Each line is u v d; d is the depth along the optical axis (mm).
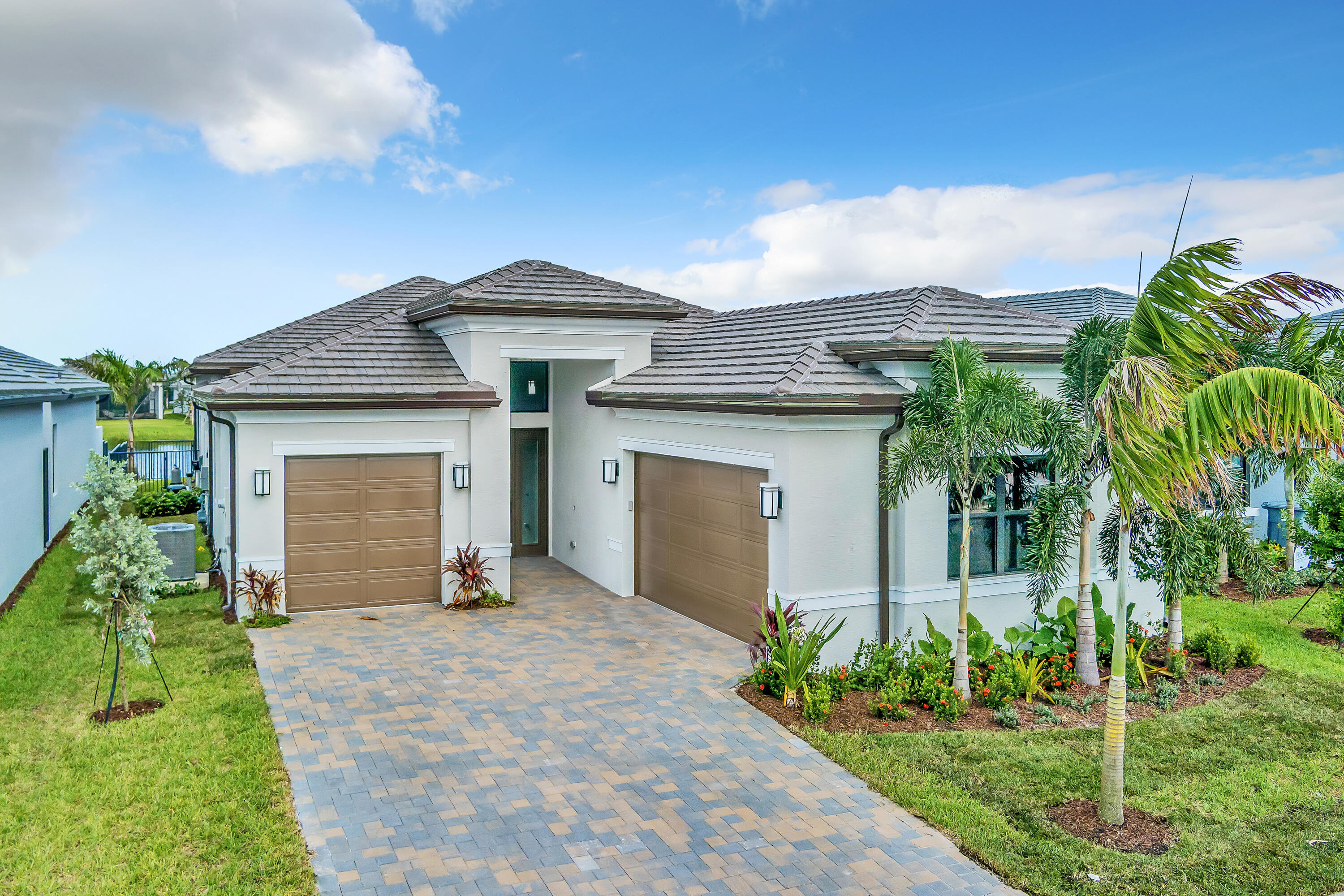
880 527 12031
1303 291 7281
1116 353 9945
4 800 7762
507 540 15750
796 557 11633
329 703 10539
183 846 7059
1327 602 15680
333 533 14844
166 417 62188
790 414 11211
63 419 23078
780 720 10141
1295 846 7387
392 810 7816
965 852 7258
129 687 10797
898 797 8156
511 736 9625
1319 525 13812
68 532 23359
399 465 15195
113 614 9969
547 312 15508
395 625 14109
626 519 16375
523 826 7586
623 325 16359
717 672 11938
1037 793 8266
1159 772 8852
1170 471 7137
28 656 12008
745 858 7105
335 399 14148
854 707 10461
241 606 14203
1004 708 10344
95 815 7512
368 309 21500
